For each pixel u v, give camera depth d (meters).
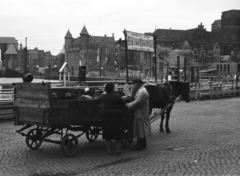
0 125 13.30
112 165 7.53
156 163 7.64
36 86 8.09
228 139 10.59
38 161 7.86
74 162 7.80
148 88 10.97
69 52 175.62
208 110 19.59
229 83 36.94
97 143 10.05
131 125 9.20
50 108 7.82
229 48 178.50
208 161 7.74
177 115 17.09
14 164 7.58
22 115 8.55
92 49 158.50
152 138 10.88
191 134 11.59
